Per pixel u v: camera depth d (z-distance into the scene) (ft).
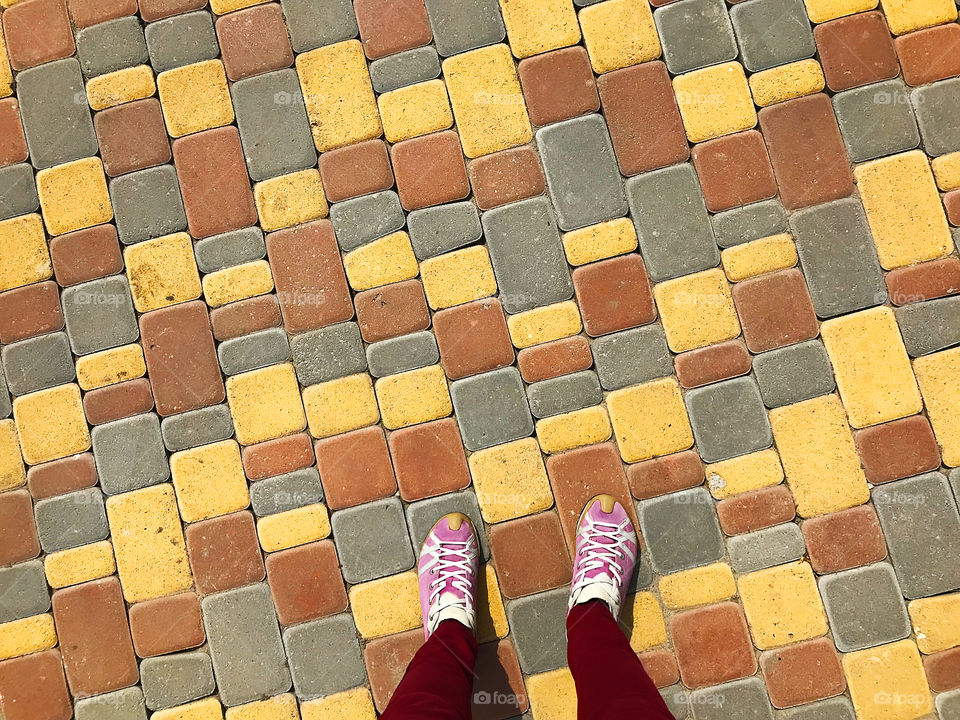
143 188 6.93
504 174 6.81
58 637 6.73
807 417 6.58
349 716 6.61
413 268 6.81
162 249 6.88
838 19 6.71
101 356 6.85
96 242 6.91
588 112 6.80
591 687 5.46
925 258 6.58
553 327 6.73
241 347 6.81
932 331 6.55
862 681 6.42
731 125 6.72
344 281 6.82
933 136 6.63
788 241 6.64
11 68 7.04
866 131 6.66
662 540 6.61
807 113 6.69
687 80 6.75
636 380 6.68
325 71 6.91
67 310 6.89
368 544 6.71
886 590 6.46
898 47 6.68
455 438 6.74
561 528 6.68
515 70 6.83
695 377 6.65
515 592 6.66
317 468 6.76
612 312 6.72
